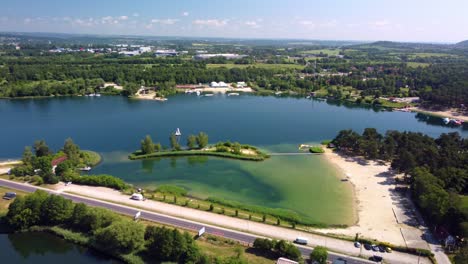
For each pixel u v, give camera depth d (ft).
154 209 383.24
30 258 320.70
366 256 309.22
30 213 342.44
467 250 292.40
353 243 329.31
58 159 509.35
